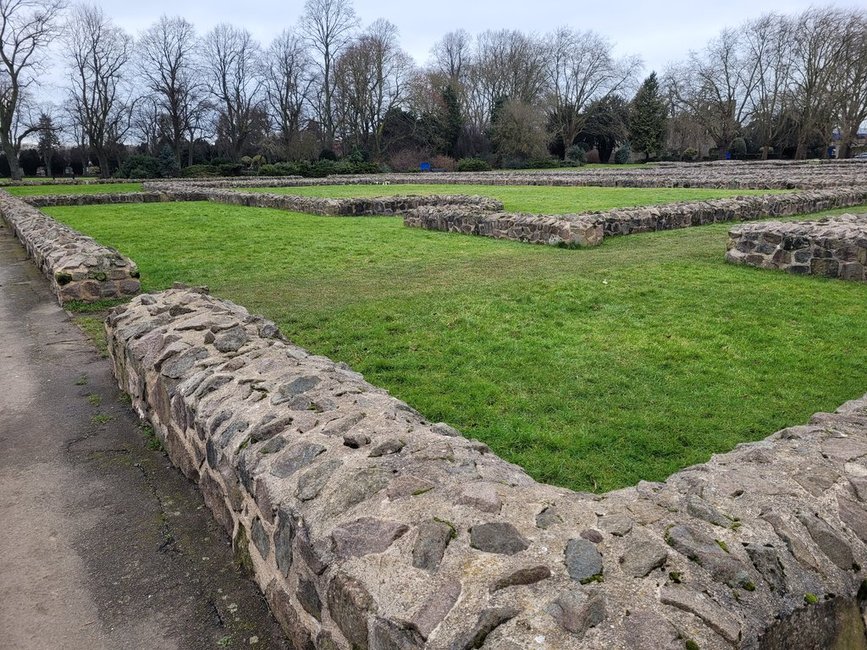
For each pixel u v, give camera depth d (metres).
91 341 7.04
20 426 4.84
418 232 15.20
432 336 6.73
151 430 4.70
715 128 62.84
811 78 52.28
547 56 64.25
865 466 2.85
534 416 4.79
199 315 5.20
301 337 6.83
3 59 47.06
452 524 2.24
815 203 17.69
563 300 8.08
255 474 2.91
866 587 2.23
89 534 3.45
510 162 55.03
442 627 1.86
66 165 65.31
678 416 4.78
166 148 58.19
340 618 2.21
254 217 18.86
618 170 43.16
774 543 2.21
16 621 2.80
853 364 5.85
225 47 63.56
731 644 1.80
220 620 2.81
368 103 61.75
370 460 2.76
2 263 12.56
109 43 56.22
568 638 1.77
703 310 7.60
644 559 2.07
